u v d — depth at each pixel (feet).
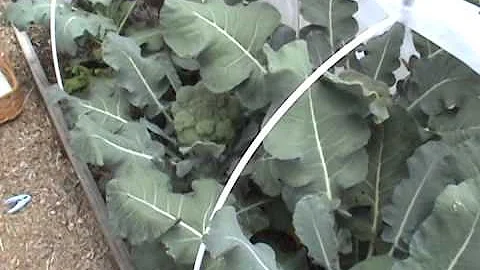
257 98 4.71
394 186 4.48
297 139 4.20
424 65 4.58
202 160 4.99
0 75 6.47
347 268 4.55
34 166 6.17
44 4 6.13
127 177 4.50
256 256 3.64
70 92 6.17
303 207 3.96
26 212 5.90
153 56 5.69
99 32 5.96
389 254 4.22
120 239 5.37
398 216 4.17
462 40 3.90
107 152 4.90
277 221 4.83
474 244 3.45
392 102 4.50
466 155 3.93
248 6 4.79
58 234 5.77
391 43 4.83
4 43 6.94
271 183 4.51
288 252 4.76
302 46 4.24
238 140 5.12
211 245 3.54
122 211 4.42
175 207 4.42
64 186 6.03
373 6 4.95
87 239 5.73
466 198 3.44
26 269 5.61
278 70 4.12
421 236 3.57
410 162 4.16
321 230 4.01
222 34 4.66
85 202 5.89
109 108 5.53
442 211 3.49
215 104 5.10
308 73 4.17
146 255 4.61
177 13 4.66
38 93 6.61
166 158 5.24
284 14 5.86
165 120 5.63
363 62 4.91
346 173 4.28
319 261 4.06
